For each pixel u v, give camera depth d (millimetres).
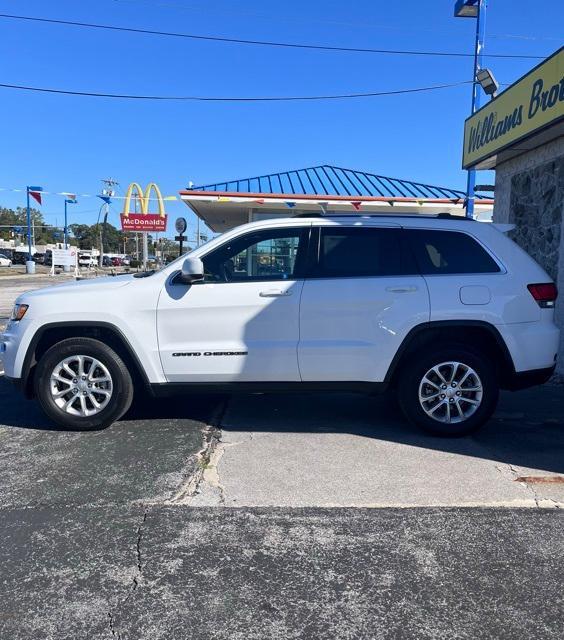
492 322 5066
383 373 5145
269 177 19812
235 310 5109
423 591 2934
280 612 2768
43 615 2740
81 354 5203
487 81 9719
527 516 3723
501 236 5336
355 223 5297
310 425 5555
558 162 7902
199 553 3268
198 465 4512
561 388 7191
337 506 3842
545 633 2627
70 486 4133
